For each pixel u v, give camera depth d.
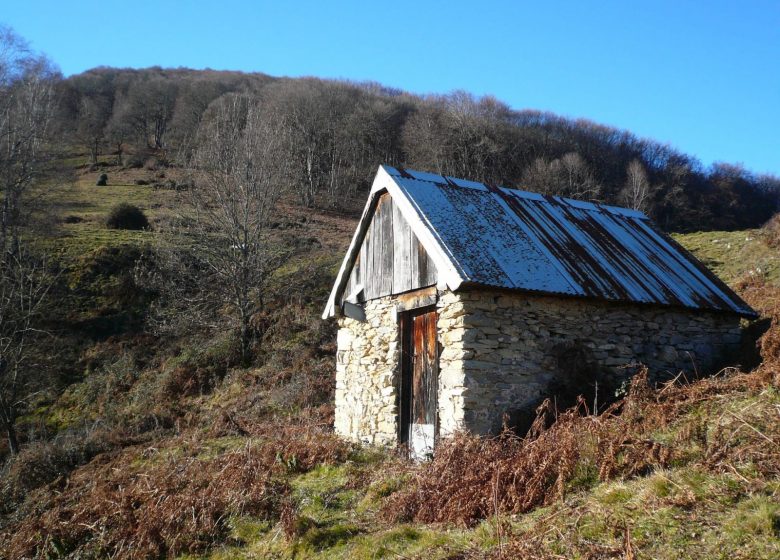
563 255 9.48
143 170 55.84
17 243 22.78
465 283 7.88
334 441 9.54
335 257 26.44
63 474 12.62
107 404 18.23
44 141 28.52
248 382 17.41
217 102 62.69
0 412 16.53
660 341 9.50
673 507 4.45
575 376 8.54
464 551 4.94
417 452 9.28
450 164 51.97
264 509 7.28
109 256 26.64
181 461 10.45
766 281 15.70
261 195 23.61
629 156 54.62
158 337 22.00
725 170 54.25
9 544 8.43
